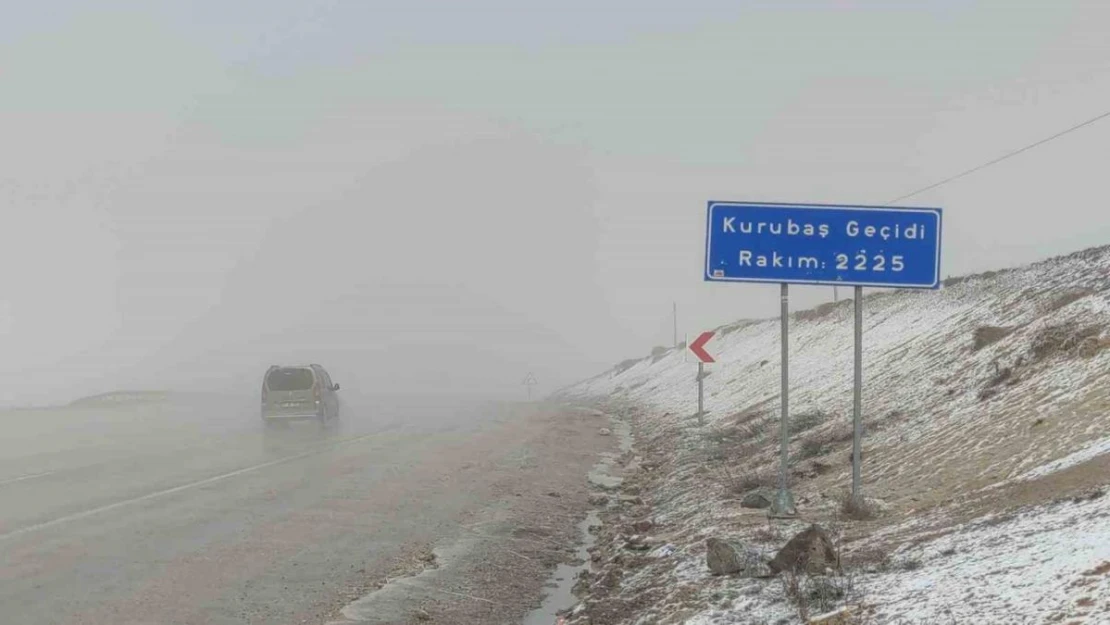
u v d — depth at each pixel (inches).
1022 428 471.5
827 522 437.1
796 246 492.1
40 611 356.2
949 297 965.2
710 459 760.3
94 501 623.5
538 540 523.5
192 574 420.5
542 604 389.7
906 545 353.1
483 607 381.1
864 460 568.4
